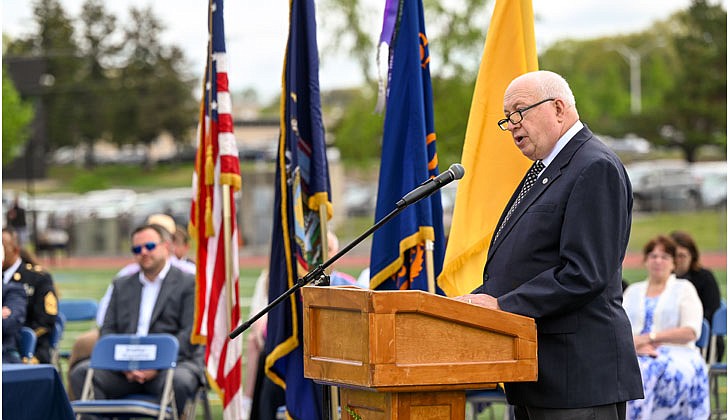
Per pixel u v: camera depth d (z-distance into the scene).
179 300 13.67
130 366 12.59
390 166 10.67
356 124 53.69
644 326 13.27
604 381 7.08
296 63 10.90
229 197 11.31
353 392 6.62
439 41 45.78
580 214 6.95
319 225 10.98
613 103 108.50
